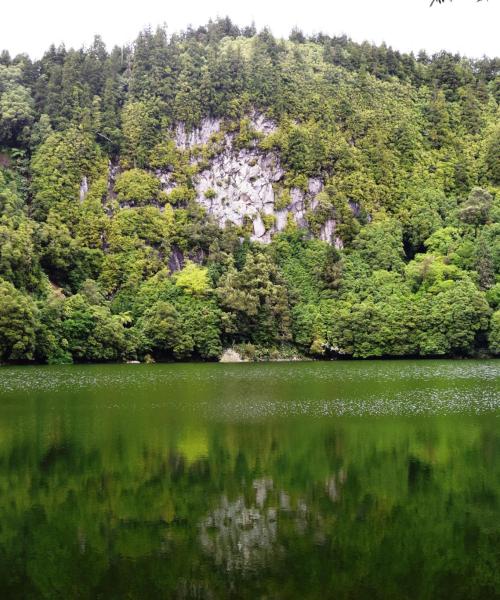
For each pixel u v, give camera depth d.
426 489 25.11
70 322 102.75
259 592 16.30
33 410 44.91
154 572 17.52
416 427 37.91
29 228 109.81
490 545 19.42
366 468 28.33
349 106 161.62
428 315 115.00
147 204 140.50
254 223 146.12
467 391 57.44
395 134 160.25
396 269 133.00
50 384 64.88
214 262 128.00
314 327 118.00
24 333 93.00
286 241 139.62
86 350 104.06
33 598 16.02
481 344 118.31
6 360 96.94
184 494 24.47
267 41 174.25
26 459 29.62
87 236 127.94
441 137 164.38
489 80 194.38
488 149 160.12
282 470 27.84
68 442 33.34
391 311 116.06
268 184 150.38
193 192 145.50
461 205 145.50
